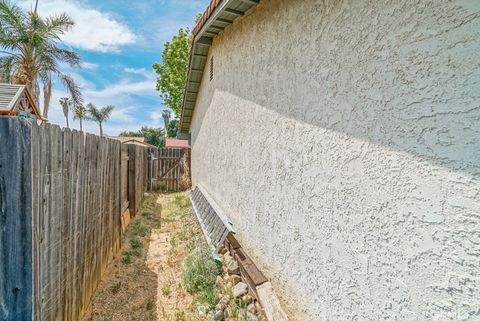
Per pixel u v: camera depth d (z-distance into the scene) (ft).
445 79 3.85
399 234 4.50
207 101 23.21
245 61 12.85
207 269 11.92
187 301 10.63
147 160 36.37
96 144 10.50
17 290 5.30
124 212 18.48
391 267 4.62
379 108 4.93
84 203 9.03
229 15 14.12
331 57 6.31
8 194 5.19
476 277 3.45
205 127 24.18
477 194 3.47
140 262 14.06
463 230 3.60
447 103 3.82
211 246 13.43
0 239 5.19
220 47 18.19
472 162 3.52
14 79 43.98
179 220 21.89
